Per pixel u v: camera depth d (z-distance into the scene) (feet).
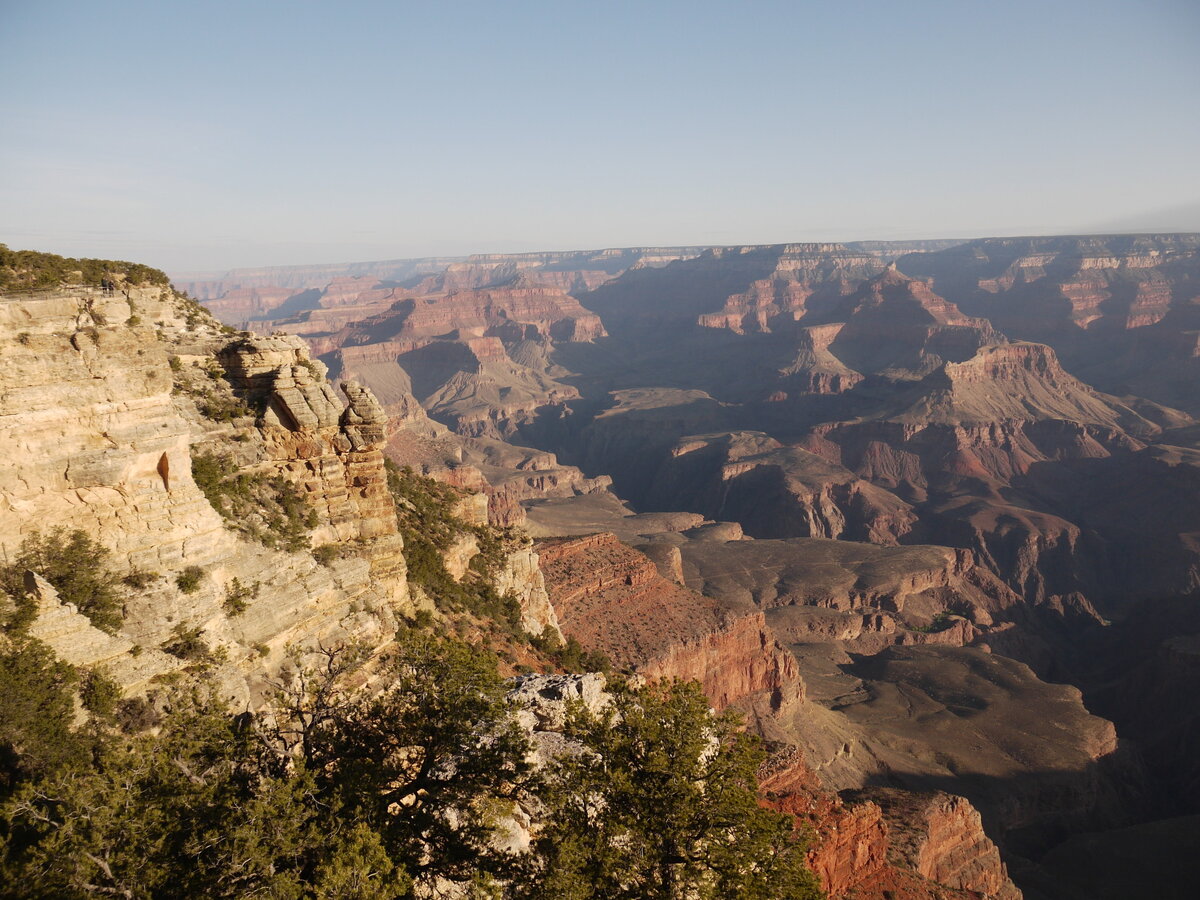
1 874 46.55
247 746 61.31
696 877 67.41
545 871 62.95
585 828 67.82
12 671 58.29
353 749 66.95
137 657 67.15
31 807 49.11
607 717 78.74
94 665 64.03
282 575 84.89
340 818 56.29
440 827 64.75
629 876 68.18
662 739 73.92
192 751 58.23
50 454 65.92
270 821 53.06
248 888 49.93
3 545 63.93
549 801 69.67
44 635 61.62
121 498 70.28
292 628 83.46
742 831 69.05
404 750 72.90
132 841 49.88
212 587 76.33
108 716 62.59
